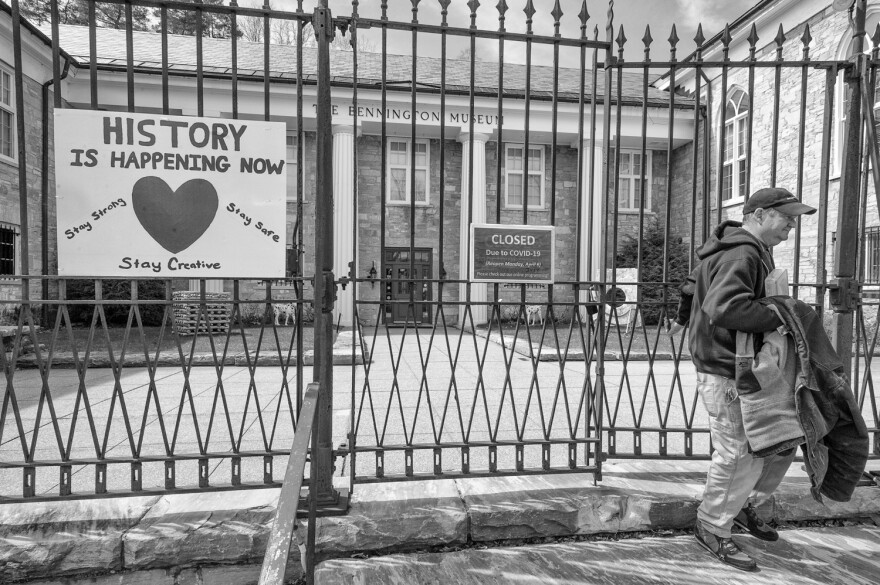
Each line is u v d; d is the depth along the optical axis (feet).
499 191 9.77
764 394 7.51
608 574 8.12
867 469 10.77
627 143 54.03
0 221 35.45
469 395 19.51
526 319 9.96
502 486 9.87
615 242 10.19
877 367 24.21
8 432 14.33
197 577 7.93
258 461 11.84
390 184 53.67
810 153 38.29
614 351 28.73
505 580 7.95
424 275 54.19
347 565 8.28
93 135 8.41
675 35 10.23
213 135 8.73
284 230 9.00
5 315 35.50
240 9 8.73
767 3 39.19
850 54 10.40
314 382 8.29
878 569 8.31
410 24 9.32
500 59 9.69
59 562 7.79
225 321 40.91
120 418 15.84
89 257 8.45
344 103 46.68
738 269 7.49
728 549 8.41
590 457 10.69
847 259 10.67
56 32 8.30
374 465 11.58
